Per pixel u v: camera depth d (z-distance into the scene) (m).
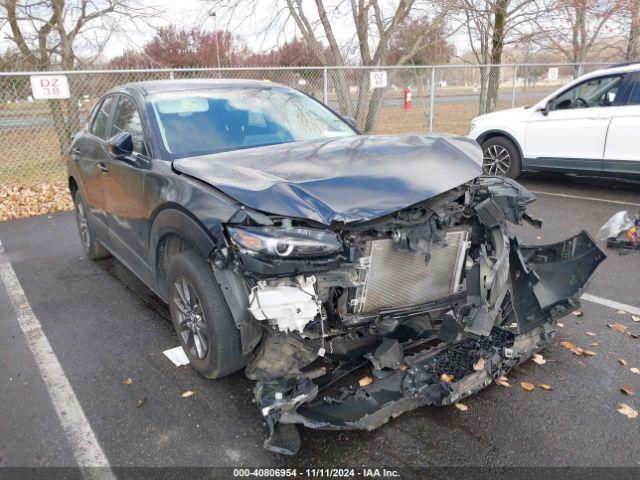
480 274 3.07
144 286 4.87
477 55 15.59
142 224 3.65
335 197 2.70
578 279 3.30
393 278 2.94
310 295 2.61
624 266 4.99
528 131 8.46
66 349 3.72
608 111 7.56
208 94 4.20
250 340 2.76
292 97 4.58
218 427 2.82
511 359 3.00
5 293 4.82
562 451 2.58
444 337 2.91
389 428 2.77
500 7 13.35
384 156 3.16
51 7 12.01
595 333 3.73
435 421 2.82
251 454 2.61
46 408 3.04
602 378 3.18
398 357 2.88
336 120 4.57
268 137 3.96
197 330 3.13
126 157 3.69
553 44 15.28
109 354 3.63
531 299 2.96
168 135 3.67
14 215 7.80
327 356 2.87
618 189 8.30
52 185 9.34
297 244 2.50
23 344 3.82
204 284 2.89
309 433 2.74
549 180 9.30
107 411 2.99
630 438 2.66
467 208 3.18
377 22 12.58
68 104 10.29
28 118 10.31
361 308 2.89
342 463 2.54
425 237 2.88
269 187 2.69
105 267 5.44
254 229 2.54
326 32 12.44
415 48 13.48
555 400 2.98
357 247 2.74
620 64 7.91
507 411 2.89
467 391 2.78
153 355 3.59
